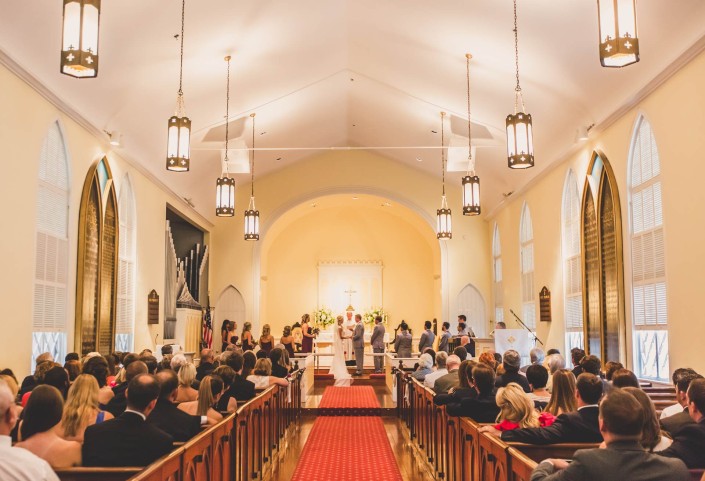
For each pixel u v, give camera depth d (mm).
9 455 3084
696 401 3836
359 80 15492
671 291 9281
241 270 20500
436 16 11188
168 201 16094
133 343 13680
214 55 11648
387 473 8352
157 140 13531
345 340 23125
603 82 10695
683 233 8891
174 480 4059
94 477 3848
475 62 12258
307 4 11328
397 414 13695
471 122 15312
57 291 10031
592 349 12508
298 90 15047
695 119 8500
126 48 9969
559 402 5207
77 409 4633
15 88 8516
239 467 6445
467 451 5805
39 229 9414
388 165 20797
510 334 14547
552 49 10594
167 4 9461
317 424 12883
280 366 11211
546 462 3213
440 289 21281
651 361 10227
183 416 5000
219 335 20281
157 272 15305
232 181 13117
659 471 2826
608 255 11797
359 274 24422
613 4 5719
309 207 22047
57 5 8016
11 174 8461
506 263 18953
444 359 9906
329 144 20047
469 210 12727
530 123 8828
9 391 3162
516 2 9727
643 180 10414
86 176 10906
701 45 8125
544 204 15445
